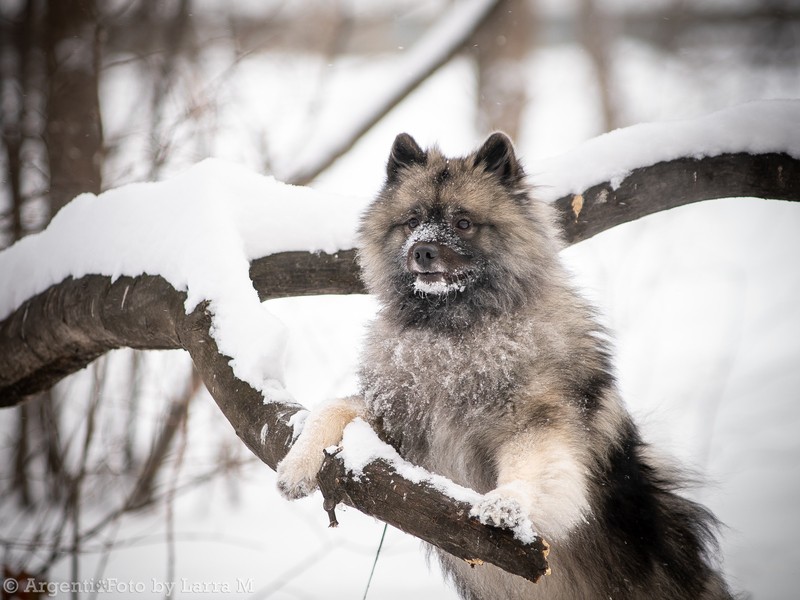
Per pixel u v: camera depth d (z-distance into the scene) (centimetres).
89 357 941
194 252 740
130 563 1089
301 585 1030
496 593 717
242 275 709
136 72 1599
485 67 2330
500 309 729
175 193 834
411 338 729
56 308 881
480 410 669
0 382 966
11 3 1465
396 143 830
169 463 1262
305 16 2142
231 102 1564
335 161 1488
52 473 1177
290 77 2031
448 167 798
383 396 700
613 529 673
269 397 628
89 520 1195
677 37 3412
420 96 2988
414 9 3011
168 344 815
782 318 1947
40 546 970
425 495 513
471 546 496
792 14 3325
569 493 586
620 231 2203
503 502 493
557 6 3572
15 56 1444
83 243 882
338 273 874
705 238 2383
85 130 1332
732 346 1803
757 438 1441
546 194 884
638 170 898
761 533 1123
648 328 1891
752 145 891
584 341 706
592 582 691
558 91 3178
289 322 1633
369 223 814
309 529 1258
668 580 707
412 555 1148
